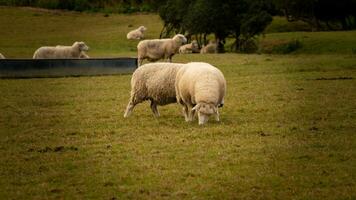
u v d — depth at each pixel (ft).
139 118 65.87
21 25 256.11
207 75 59.82
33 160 49.37
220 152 49.62
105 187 42.29
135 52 186.91
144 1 323.37
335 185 41.39
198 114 59.41
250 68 120.57
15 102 80.12
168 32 222.69
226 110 69.67
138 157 49.06
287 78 101.96
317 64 125.08
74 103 78.74
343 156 47.91
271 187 41.37
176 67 63.16
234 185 41.78
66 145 53.98
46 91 91.20
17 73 109.19
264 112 68.13
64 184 43.16
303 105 72.33
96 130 60.03
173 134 56.65
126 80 104.68
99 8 308.19
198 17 192.03
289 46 181.16
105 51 191.42
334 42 179.52
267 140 53.57
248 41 195.42
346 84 91.91
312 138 54.13
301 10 229.86
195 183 42.37
